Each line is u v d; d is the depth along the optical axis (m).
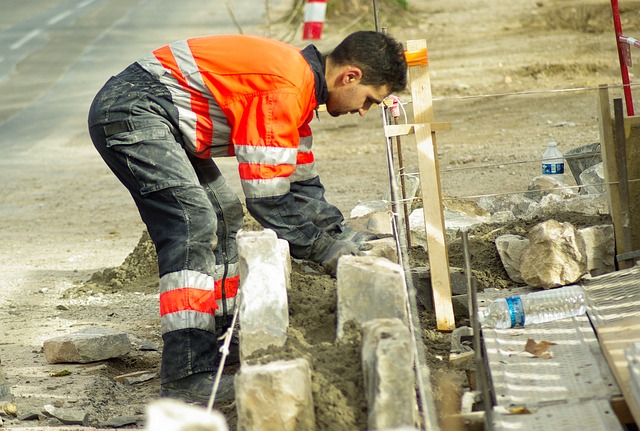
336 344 10.95
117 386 16.00
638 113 32.75
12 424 13.64
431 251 14.55
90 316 20.94
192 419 7.05
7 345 18.66
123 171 13.48
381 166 38.75
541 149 37.12
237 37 13.25
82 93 66.44
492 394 11.30
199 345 13.26
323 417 9.91
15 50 86.62
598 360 11.59
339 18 78.44
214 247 13.57
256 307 11.13
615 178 15.59
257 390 9.52
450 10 84.00
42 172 45.00
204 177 14.97
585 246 15.00
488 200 21.73
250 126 12.79
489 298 14.95
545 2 78.50
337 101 13.48
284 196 13.03
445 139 41.91
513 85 52.72
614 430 9.62
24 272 26.09
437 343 14.30
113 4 114.50
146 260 24.11
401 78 13.42
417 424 10.02
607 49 57.56
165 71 13.28
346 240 14.74
